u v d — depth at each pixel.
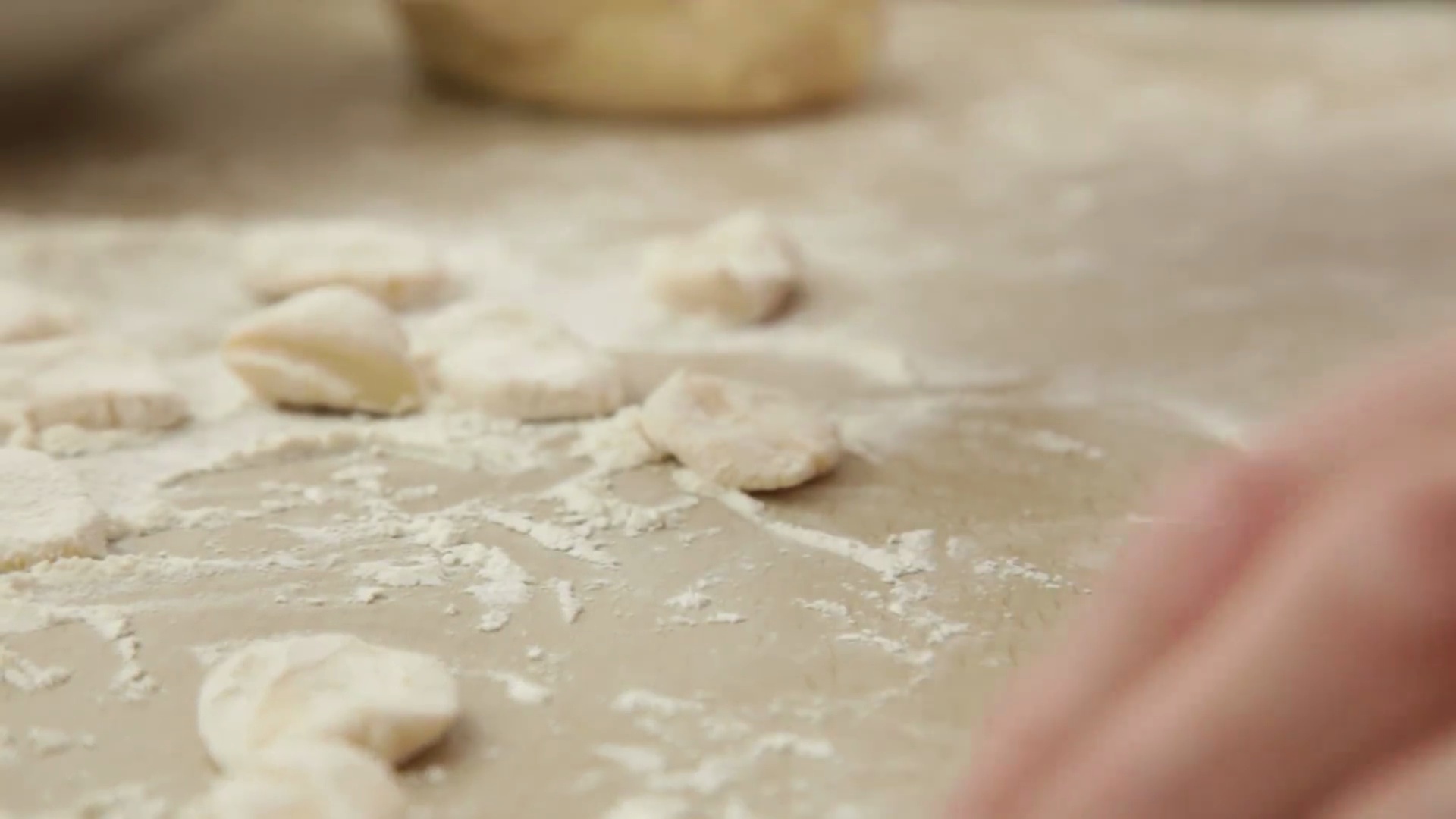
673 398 0.42
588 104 0.65
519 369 0.44
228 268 0.51
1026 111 0.68
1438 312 0.50
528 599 0.38
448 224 0.54
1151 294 0.51
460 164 0.60
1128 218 0.56
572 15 0.64
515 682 0.37
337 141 0.62
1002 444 0.43
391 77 0.71
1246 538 0.31
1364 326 0.49
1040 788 0.31
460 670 0.37
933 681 0.37
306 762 0.34
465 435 0.43
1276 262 0.53
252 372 0.43
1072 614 0.38
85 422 0.42
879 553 0.40
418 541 0.40
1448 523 0.28
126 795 0.35
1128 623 0.32
